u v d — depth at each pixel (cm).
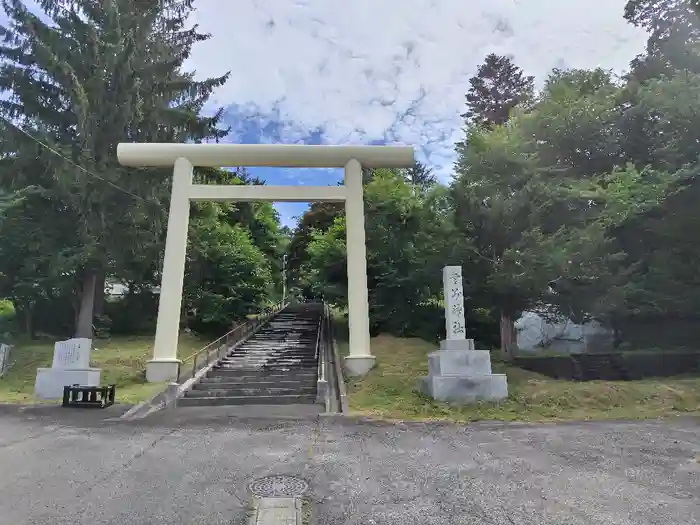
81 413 1105
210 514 484
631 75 2380
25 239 1923
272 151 1811
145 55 2227
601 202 1684
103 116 2027
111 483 587
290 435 880
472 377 1209
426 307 2258
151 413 1120
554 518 470
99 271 2059
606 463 676
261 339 2277
